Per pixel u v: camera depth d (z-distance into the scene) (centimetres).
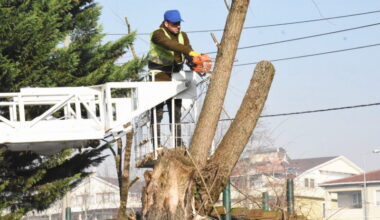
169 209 976
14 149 1525
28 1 2064
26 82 2050
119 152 2355
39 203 2245
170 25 1252
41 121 1445
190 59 1248
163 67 1318
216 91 1084
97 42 2489
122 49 2548
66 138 1445
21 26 1950
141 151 1366
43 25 2034
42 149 1547
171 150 1011
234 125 1095
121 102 1440
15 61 2059
